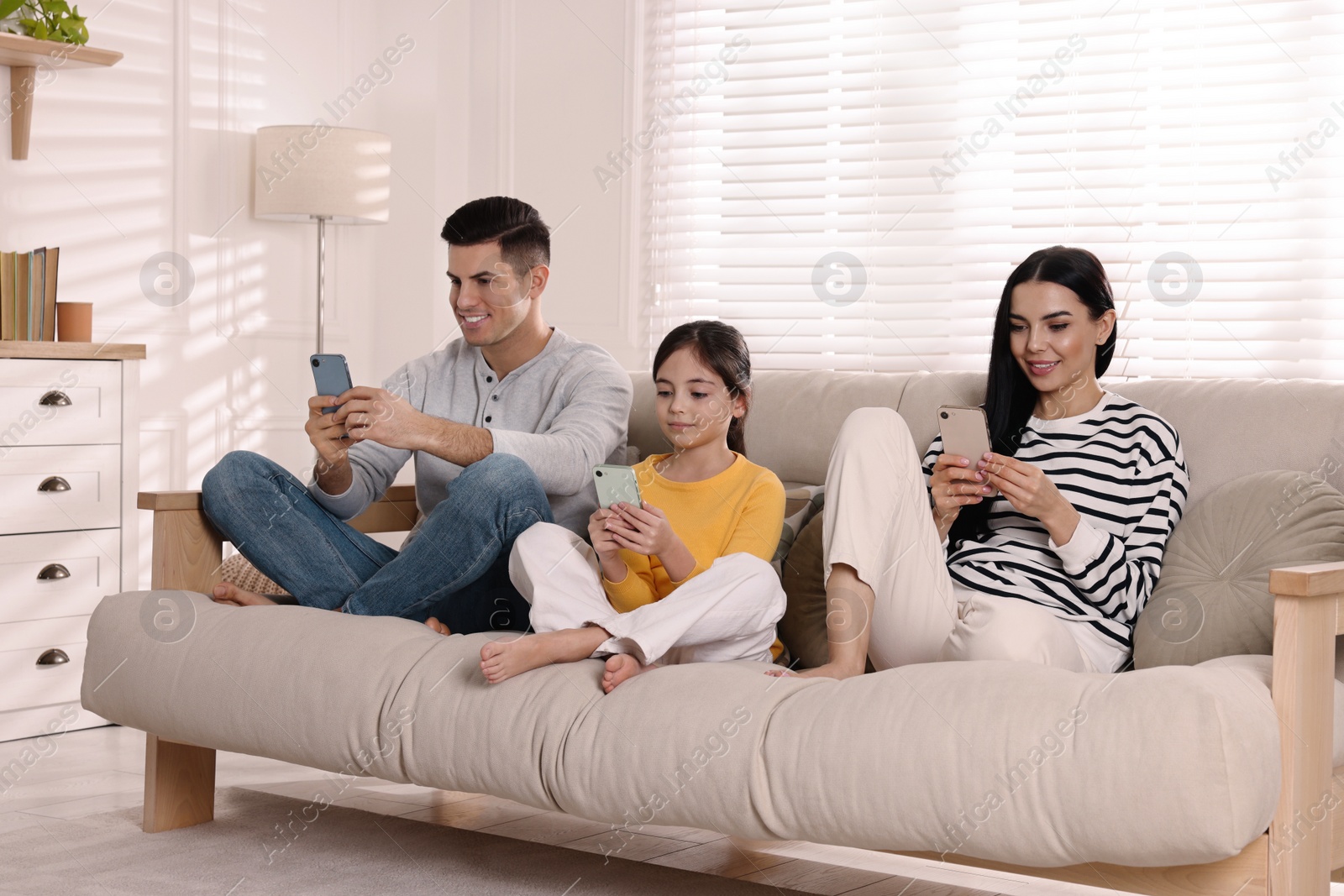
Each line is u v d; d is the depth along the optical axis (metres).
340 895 1.52
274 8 3.33
